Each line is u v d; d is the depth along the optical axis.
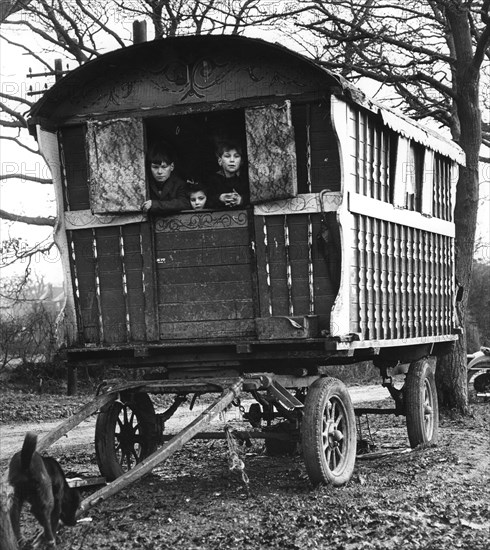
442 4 12.35
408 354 9.27
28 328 18.91
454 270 10.41
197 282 7.25
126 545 5.38
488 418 12.40
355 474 7.57
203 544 5.38
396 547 5.26
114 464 7.27
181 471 8.11
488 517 6.07
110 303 7.45
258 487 7.19
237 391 6.68
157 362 7.34
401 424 11.81
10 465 4.78
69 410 15.45
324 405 6.93
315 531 5.64
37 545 4.95
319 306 7.00
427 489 6.99
